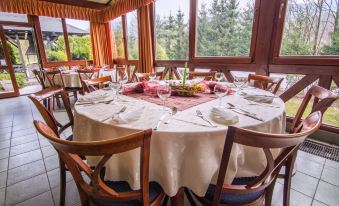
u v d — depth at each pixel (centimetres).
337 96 105
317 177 156
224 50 300
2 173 167
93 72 378
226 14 286
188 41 339
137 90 163
